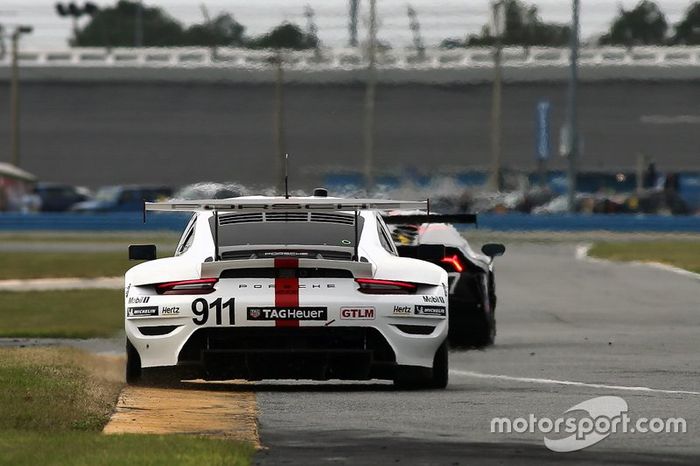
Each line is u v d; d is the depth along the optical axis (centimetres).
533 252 14875
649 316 7488
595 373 4472
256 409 3284
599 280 10412
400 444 2772
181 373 3581
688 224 19362
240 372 3556
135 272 3672
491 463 2561
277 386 3925
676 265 11981
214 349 3522
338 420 3112
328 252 3669
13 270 11994
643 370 4566
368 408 3331
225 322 3500
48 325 7088
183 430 2905
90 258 14038
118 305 8306
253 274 3541
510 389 3884
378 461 2566
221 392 3638
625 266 11962
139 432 2869
